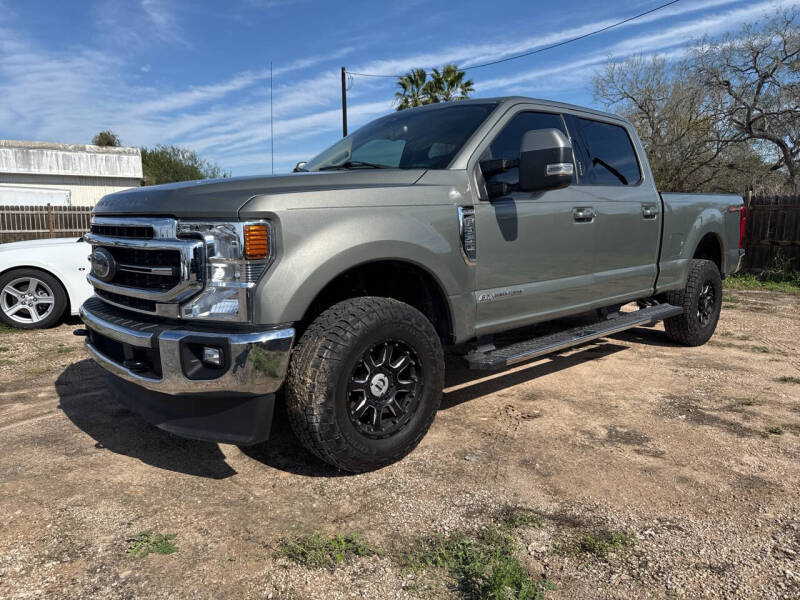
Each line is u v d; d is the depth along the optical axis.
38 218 15.49
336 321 2.65
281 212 2.50
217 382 2.44
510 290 3.48
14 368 4.76
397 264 3.05
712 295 5.58
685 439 3.30
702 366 4.85
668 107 24.92
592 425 3.51
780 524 2.42
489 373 4.63
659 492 2.69
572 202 3.87
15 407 3.84
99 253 2.99
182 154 49.19
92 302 3.35
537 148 3.12
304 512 2.52
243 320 2.47
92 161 22.72
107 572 2.10
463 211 3.19
